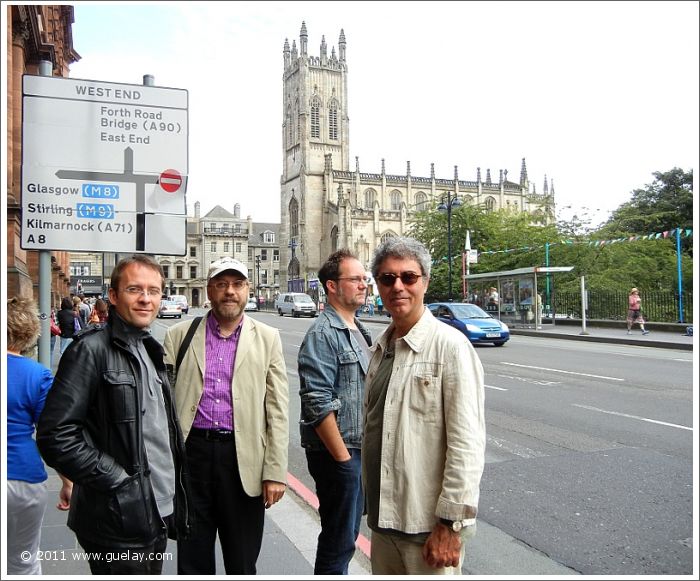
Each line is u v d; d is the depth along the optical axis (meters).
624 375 14.31
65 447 2.75
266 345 3.98
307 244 81.88
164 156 6.34
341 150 84.75
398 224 76.19
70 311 16.55
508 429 8.95
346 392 3.84
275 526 5.19
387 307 3.09
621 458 7.35
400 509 2.85
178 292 105.44
